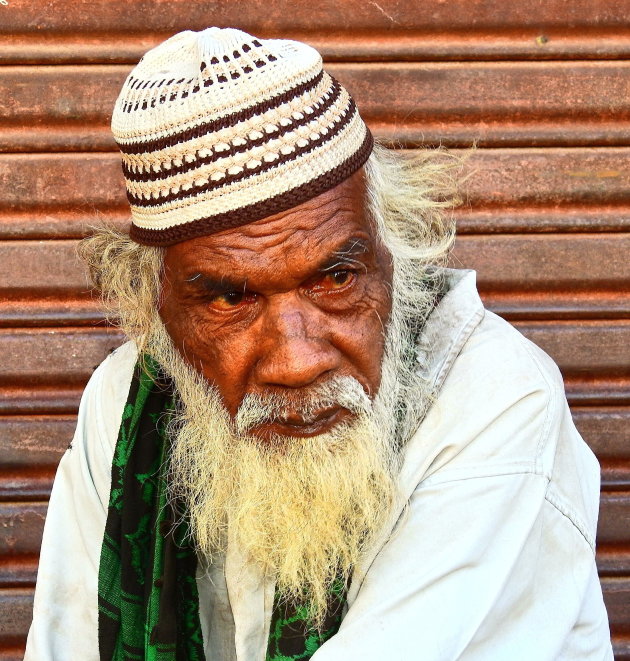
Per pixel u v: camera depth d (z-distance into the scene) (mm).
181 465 1437
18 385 2367
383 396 1279
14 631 2496
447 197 2217
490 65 2188
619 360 2322
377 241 1271
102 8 2158
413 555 1215
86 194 2268
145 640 1466
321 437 1230
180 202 1156
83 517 1578
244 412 1247
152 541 1470
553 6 2152
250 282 1159
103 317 2322
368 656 1153
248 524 1279
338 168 1166
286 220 1140
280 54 1152
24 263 2293
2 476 2416
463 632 1176
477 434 1248
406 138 2219
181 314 1274
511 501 1233
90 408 1591
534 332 2314
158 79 1171
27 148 2240
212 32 1174
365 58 2184
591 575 1376
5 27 2160
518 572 1257
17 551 2453
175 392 1479
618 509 2391
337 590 1315
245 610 1413
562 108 2203
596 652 1449
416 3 2148
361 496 1240
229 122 1114
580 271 2287
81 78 2201
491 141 2221
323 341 1206
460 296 1362
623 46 2176
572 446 1373
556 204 2258
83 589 1557
